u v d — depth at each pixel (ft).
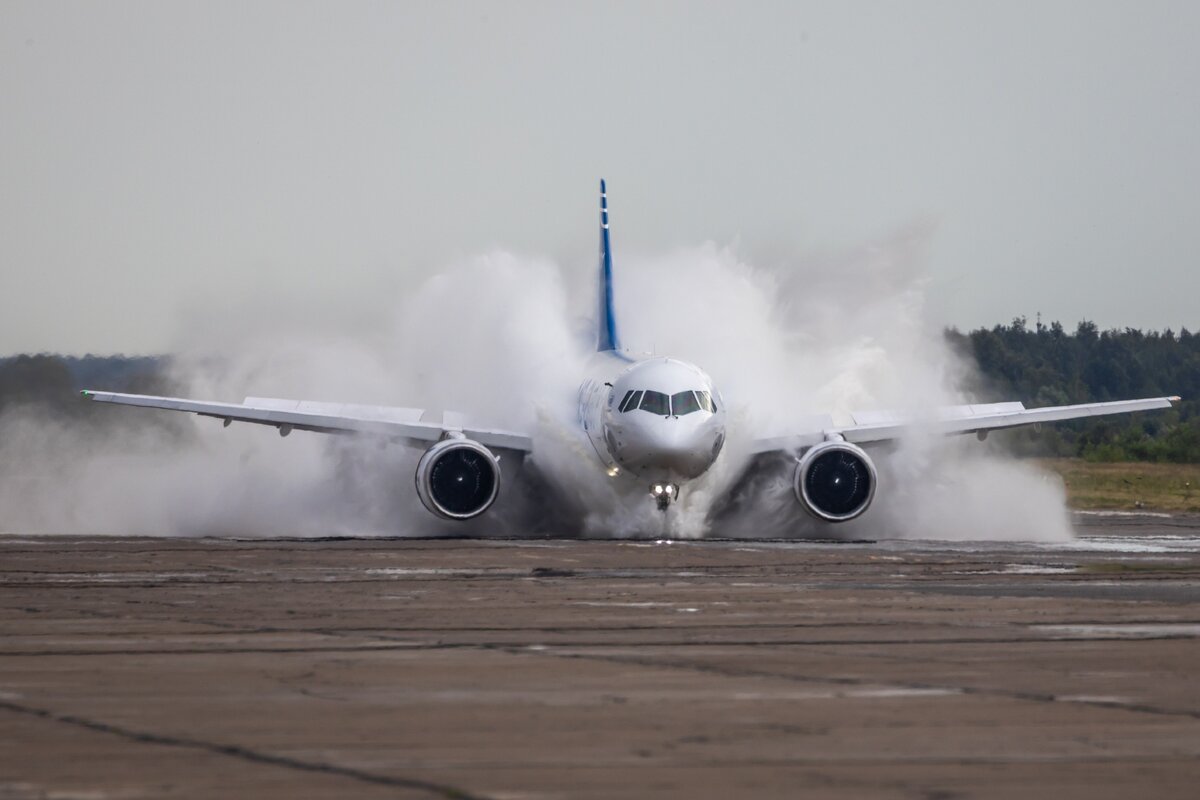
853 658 189.47
